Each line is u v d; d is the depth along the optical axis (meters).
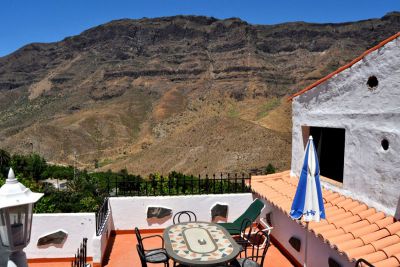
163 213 8.78
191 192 9.84
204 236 5.55
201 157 87.25
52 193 12.40
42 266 7.26
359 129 6.62
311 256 6.49
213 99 170.62
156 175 14.79
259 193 8.65
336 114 7.32
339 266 5.55
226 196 9.08
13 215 3.70
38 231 7.39
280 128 112.06
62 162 119.12
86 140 137.75
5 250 4.05
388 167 5.88
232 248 5.09
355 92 6.73
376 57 6.14
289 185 8.67
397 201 5.69
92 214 7.46
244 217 7.75
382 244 5.16
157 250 6.08
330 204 7.04
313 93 8.16
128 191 9.80
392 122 5.80
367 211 6.23
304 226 6.30
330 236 5.70
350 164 6.94
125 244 8.20
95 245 7.04
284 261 7.38
